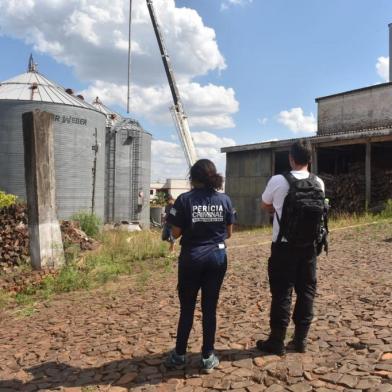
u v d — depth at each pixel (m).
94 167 27.62
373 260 8.34
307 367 3.61
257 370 3.65
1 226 13.41
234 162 26.98
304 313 3.92
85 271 10.06
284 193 3.77
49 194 10.59
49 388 3.81
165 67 31.81
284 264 3.80
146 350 4.46
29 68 30.66
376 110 24.17
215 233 3.78
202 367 3.75
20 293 8.81
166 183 78.38
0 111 24.58
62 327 5.95
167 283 8.28
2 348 5.27
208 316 3.77
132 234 18.19
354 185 20.27
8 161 24.62
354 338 4.14
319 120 27.12
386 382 3.22
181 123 31.23
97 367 4.16
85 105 28.03
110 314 6.34
